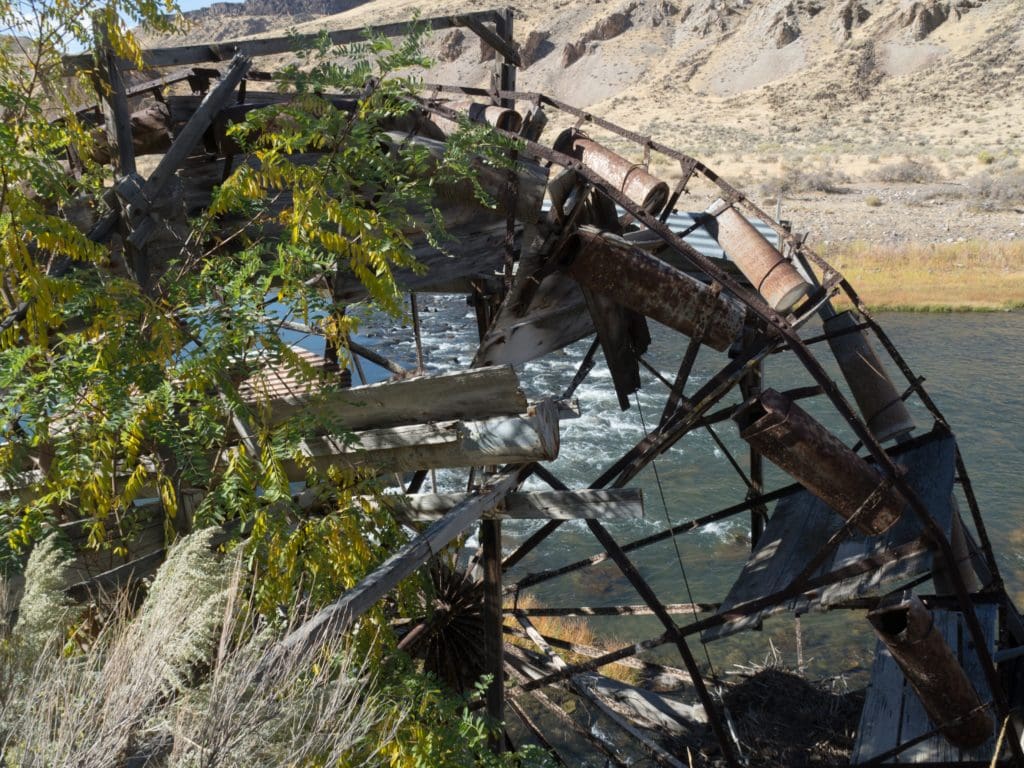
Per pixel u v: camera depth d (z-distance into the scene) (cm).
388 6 17412
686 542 1444
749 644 1119
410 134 495
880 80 10269
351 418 438
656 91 11500
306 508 443
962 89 9206
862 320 661
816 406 2088
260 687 242
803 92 10088
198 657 261
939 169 5866
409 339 2864
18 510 335
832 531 633
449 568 646
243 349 371
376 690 336
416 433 418
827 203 4834
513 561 664
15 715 221
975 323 2770
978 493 1587
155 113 473
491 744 559
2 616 263
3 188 339
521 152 519
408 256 414
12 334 349
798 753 697
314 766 245
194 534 303
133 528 376
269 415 385
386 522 422
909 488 534
